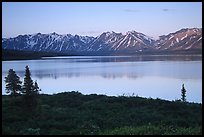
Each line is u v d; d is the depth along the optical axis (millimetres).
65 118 25734
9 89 37344
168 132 21000
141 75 128375
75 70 162375
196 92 71750
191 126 23797
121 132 20750
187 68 162875
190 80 102750
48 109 29500
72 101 35188
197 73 130625
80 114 27625
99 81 108750
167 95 69062
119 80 110938
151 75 127250
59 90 82188
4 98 33344
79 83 101875
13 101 30109
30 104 26328
